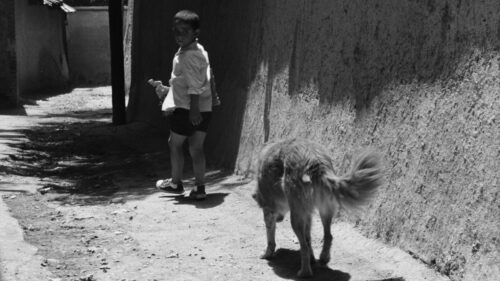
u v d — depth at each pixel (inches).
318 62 298.8
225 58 433.4
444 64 214.2
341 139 271.3
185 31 303.9
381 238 235.8
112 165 447.8
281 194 222.1
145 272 222.1
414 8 231.8
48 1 1051.9
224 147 402.0
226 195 326.6
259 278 215.6
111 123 667.4
